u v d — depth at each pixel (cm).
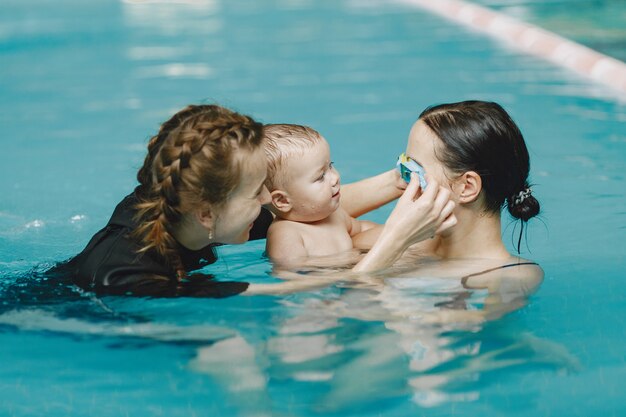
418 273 278
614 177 421
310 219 314
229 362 227
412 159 282
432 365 226
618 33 809
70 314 253
